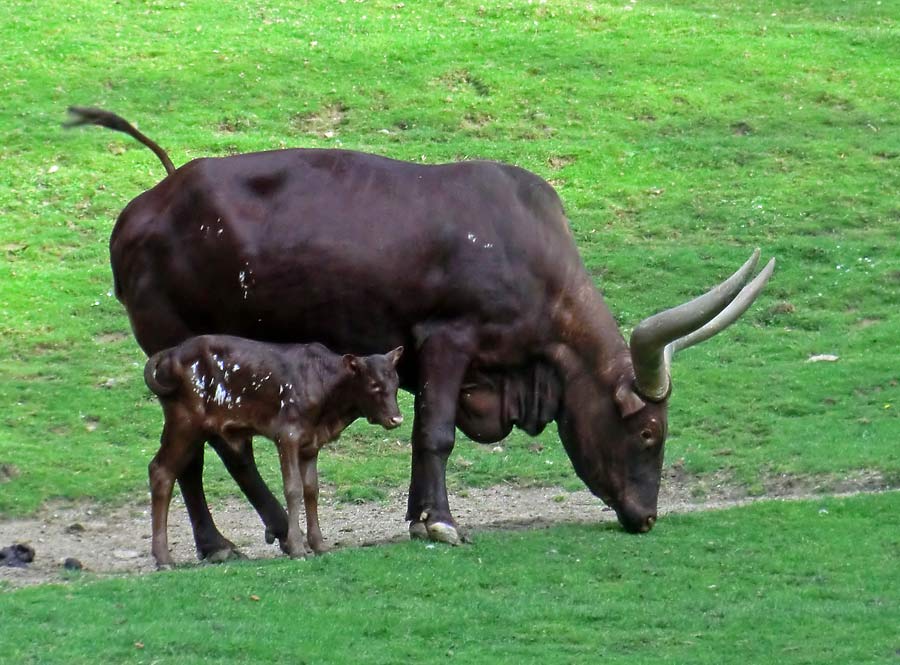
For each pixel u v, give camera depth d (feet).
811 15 245.86
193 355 85.25
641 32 230.07
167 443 86.22
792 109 204.54
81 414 131.54
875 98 208.03
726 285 83.82
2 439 124.57
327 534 102.37
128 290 91.76
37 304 154.40
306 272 88.02
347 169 90.33
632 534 91.50
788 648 70.90
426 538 89.86
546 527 97.91
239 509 112.57
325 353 84.64
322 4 239.91
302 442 84.12
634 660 69.10
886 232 170.09
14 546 95.81
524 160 188.96
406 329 90.12
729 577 82.17
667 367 89.40
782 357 140.77
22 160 184.55
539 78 212.02
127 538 104.78
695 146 192.44
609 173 186.19
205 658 68.64
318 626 73.00
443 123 198.90
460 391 91.30
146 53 214.69
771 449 116.78
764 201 178.40
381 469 120.67
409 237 88.69
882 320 149.28
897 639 71.97
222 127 196.44
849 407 126.21
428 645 71.31
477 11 237.04
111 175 182.60
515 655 70.03
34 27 220.23
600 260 163.02
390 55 217.77
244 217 88.63
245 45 219.61
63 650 68.95
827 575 82.33
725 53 220.64
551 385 92.79
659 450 90.84
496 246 89.56
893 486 106.42
